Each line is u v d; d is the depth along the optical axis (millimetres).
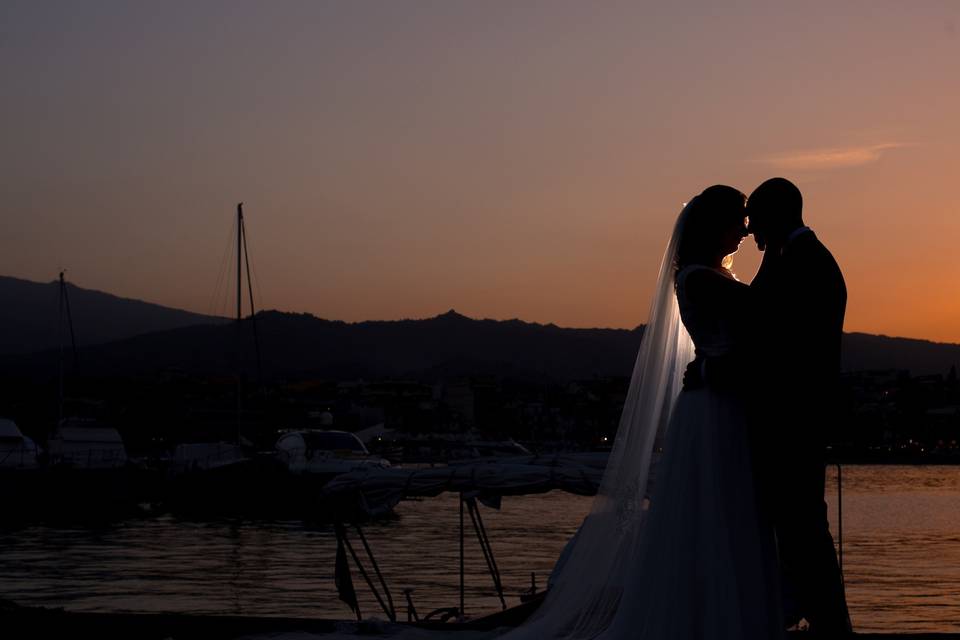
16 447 56656
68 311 91562
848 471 194000
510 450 108062
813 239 5289
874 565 39719
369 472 10539
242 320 75500
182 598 29047
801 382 5141
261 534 47406
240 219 75562
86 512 51844
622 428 5758
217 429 144375
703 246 5617
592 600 5633
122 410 153125
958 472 198500
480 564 37344
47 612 7621
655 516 5180
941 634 6863
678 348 5695
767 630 4965
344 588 10445
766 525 5168
